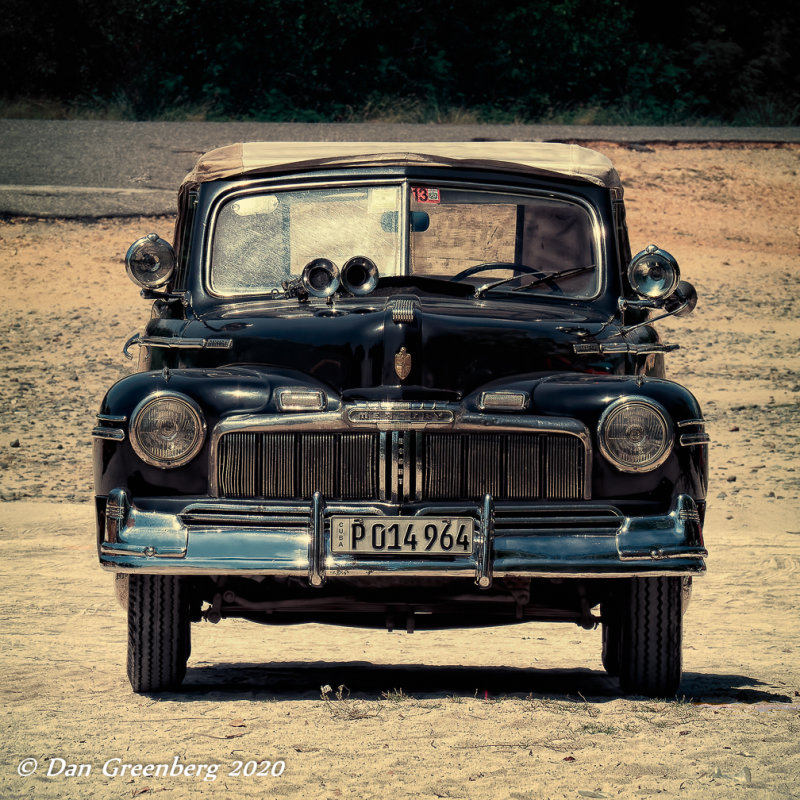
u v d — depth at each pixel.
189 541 18.44
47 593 33.03
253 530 18.48
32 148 106.94
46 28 138.25
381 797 14.77
